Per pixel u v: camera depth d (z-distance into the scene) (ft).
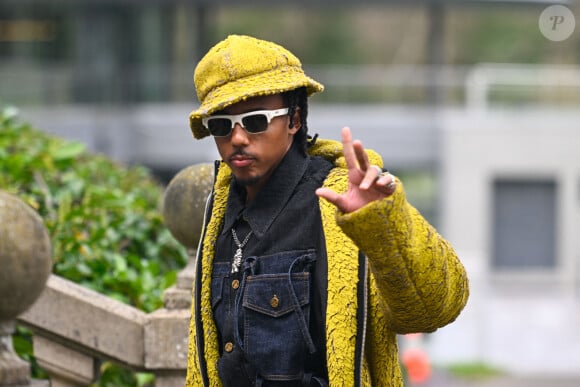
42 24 115.24
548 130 119.44
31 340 20.24
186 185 18.15
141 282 21.24
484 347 74.64
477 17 179.22
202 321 13.50
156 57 118.42
